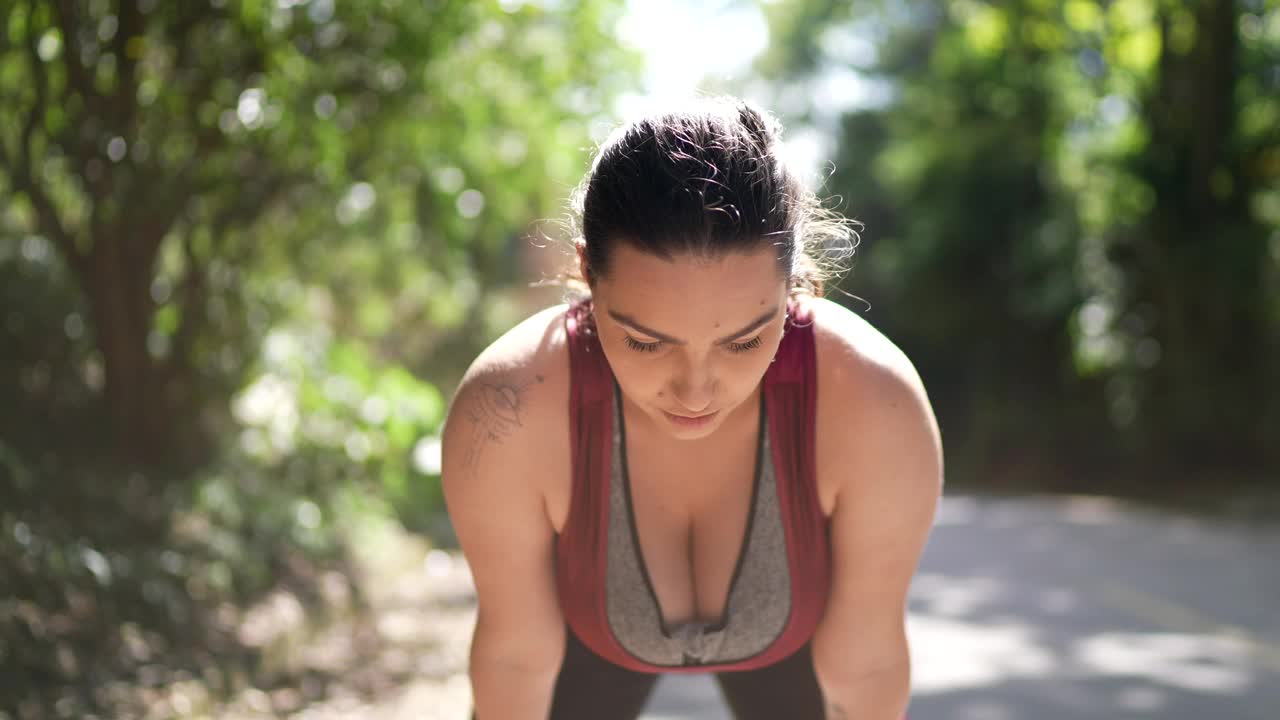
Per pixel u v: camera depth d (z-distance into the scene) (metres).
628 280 1.35
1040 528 11.49
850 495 1.70
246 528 6.10
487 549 1.71
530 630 1.75
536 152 7.16
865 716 1.81
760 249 1.34
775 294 1.38
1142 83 17.45
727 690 2.14
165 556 5.04
